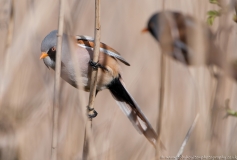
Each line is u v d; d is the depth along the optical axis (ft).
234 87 24.84
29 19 31.71
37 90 33.09
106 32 40.96
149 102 39.60
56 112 23.07
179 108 31.42
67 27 26.07
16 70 30.99
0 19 30.14
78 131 28.91
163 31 28.78
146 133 26.86
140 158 27.99
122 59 28.22
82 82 27.53
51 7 32.94
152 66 39.81
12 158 29.60
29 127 30.68
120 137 34.06
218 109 22.53
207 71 24.38
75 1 28.37
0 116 29.86
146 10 41.68
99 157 26.12
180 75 34.19
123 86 28.48
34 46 31.73
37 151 31.40
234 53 22.76
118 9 41.73
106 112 34.14
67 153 28.30
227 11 20.97
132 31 41.22
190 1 30.30
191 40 24.36
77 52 27.07
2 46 33.42
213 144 23.15
